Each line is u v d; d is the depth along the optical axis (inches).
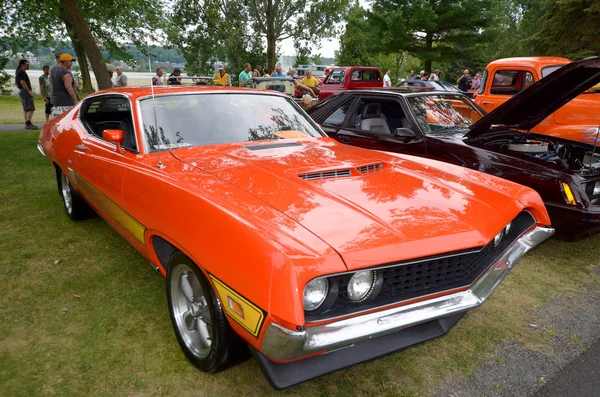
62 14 421.1
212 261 74.2
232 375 90.7
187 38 1034.1
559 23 1041.5
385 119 213.2
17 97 892.6
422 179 102.0
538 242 100.3
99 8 529.0
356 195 88.9
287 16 1059.3
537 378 92.7
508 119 174.1
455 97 211.6
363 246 70.6
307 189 88.7
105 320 108.0
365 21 1067.9
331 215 78.5
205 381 88.5
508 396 87.4
